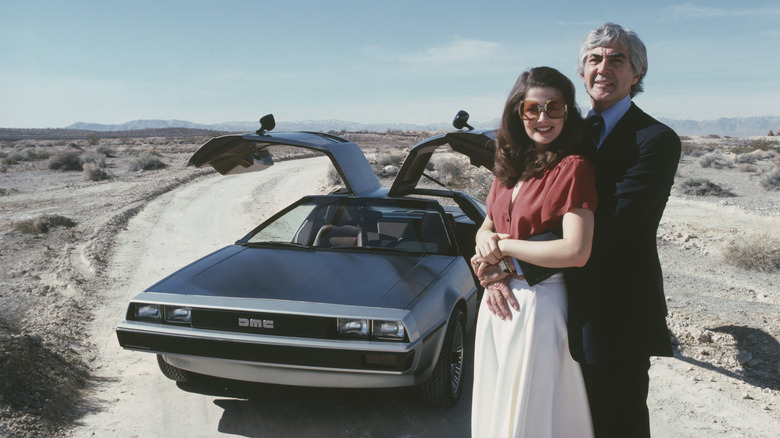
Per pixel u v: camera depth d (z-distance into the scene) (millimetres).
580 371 1968
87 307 5965
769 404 3926
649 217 1912
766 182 19375
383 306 3184
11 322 5074
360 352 3025
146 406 3715
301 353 3066
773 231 11438
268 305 3182
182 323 3291
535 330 1949
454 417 3650
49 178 23297
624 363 1873
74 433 3309
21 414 3336
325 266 3852
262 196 16891
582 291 1910
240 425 3484
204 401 3801
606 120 2023
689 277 7859
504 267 2041
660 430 3580
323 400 3857
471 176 17734
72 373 4109
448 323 3578
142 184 19891
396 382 3162
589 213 1793
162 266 8031
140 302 3352
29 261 8125
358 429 3463
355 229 4562
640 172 1819
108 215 12609
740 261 8664
